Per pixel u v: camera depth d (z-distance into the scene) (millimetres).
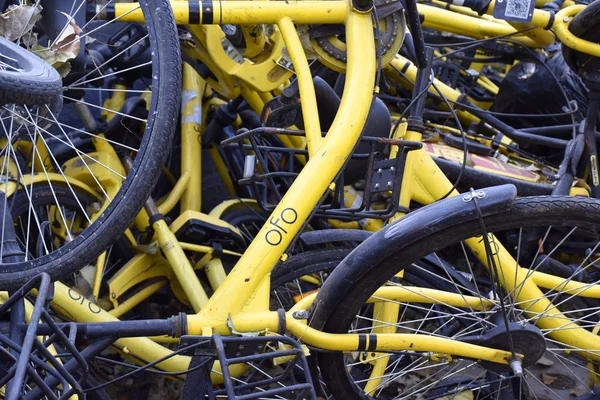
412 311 3395
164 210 3557
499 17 3582
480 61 4750
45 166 3410
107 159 3414
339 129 2748
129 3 2996
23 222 3246
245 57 3332
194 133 3764
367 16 2914
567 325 2910
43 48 2738
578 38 3576
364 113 2795
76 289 3178
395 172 2924
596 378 3109
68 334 2330
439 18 4148
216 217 3531
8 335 2402
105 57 3635
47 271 2539
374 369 2980
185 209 3660
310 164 2703
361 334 2607
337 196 2893
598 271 3697
